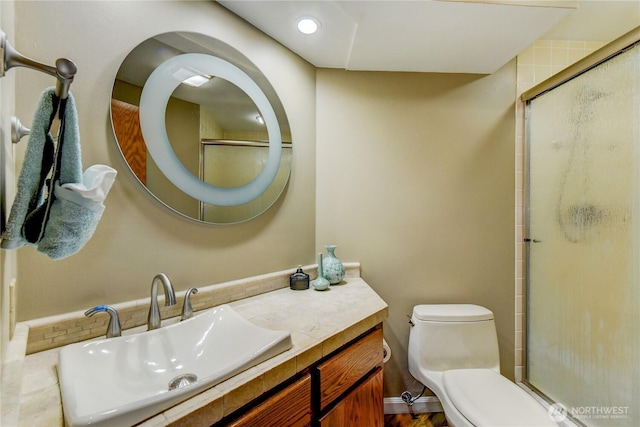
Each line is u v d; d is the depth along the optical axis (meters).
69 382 0.57
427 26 1.25
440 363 1.42
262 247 1.32
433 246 1.66
